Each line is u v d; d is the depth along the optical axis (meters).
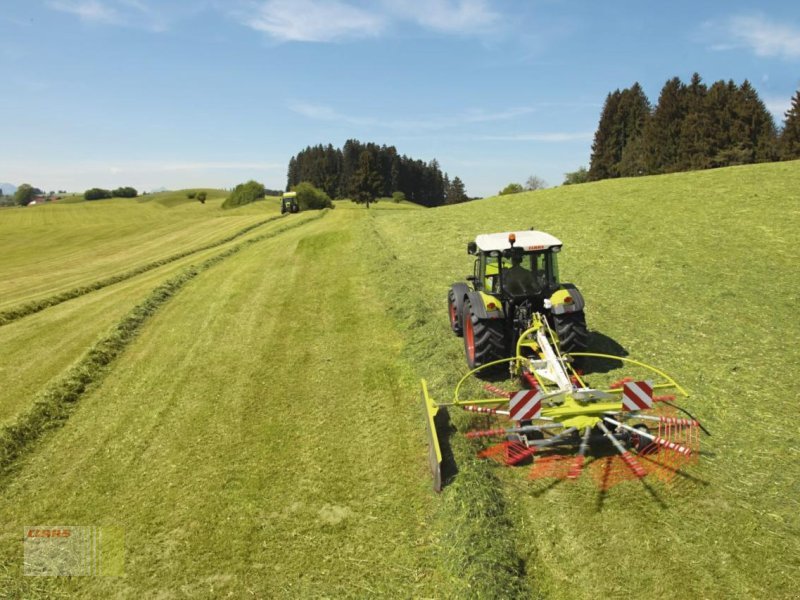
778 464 4.94
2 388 8.91
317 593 4.07
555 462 5.21
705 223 16.45
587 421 4.91
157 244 32.44
